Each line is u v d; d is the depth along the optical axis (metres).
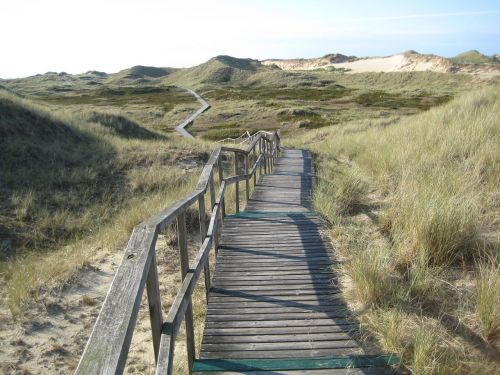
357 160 11.61
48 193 10.56
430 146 8.35
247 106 43.59
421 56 82.75
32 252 7.82
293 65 142.62
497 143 7.09
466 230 4.36
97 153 13.90
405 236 4.71
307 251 5.21
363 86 70.56
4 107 13.59
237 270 4.77
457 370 2.90
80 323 4.61
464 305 3.57
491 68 66.94
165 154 14.15
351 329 3.53
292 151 16.03
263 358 3.23
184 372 3.50
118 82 110.12
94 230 8.84
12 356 4.05
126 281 1.87
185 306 2.83
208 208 8.14
